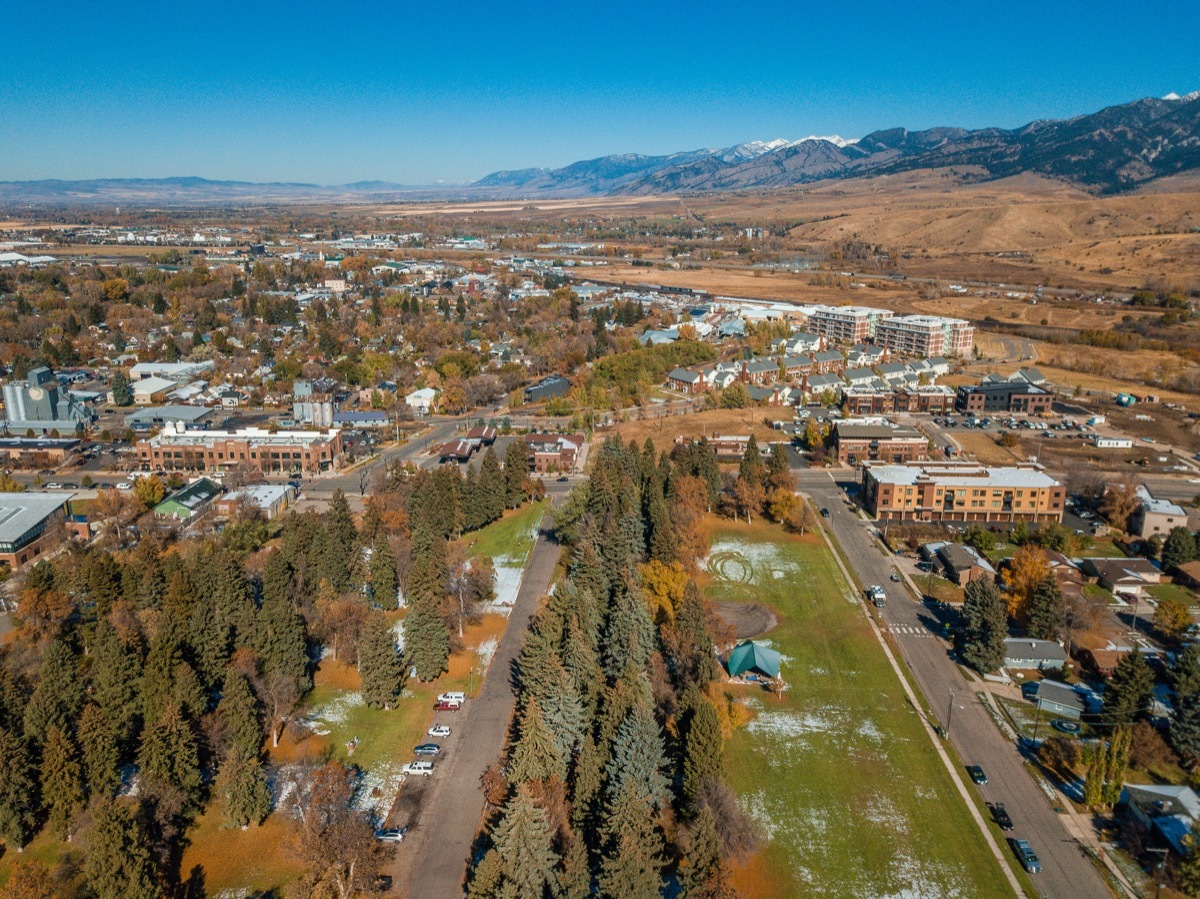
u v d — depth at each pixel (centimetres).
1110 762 12350
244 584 15838
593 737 12962
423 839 11844
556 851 10888
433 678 15788
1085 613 17075
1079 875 11350
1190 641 16688
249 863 11438
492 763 13425
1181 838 11544
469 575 18700
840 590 19600
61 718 12488
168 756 11969
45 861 11375
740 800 12800
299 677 14912
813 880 11325
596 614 16225
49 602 16425
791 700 15350
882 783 13175
